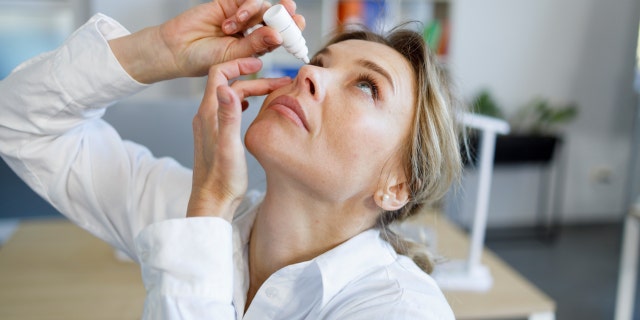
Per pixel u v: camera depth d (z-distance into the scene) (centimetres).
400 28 89
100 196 90
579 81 407
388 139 78
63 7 307
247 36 73
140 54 77
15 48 309
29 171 86
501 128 135
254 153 74
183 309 67
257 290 86
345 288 79
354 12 324
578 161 420
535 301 131
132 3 302
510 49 391
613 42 407
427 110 83
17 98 80
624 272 206
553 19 393
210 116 70
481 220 138
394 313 72
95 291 131
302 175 74
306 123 73
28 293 128
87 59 77
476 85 390
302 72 75
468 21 380
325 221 81
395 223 96
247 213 90
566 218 427
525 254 352
